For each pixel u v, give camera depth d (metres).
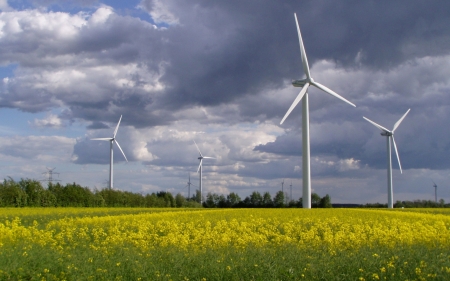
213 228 25.27
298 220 30.81
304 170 54.06
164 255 14.33
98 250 15.80
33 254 13.74
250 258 13.24
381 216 36.28
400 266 12.15
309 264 12.25
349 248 16.70
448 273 11.37
